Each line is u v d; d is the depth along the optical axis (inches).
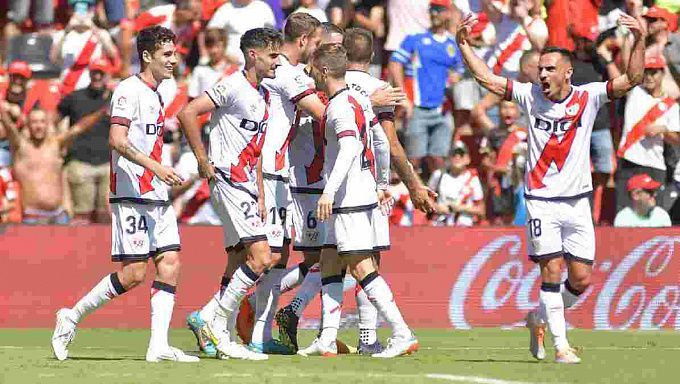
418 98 1962.4
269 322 1317.7
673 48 1978.3
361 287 1245.1
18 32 2010.3
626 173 1925.4
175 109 1911.9
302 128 1333.7
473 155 1974.7
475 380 1018.1
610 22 2014.0
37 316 1731.1
